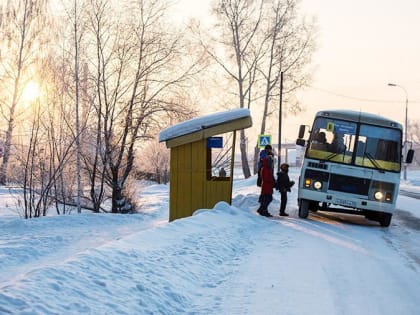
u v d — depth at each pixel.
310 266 9.41
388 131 16.09
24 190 19.25
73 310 5.50
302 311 6.69
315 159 16.17
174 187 17.22
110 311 5.79
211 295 7.44
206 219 13.46
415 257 10.83
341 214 19.77
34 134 19.66
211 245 10.37
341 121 16.23
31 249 11.93
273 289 7.76
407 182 49.81
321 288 7.88
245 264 9.51
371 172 15.88
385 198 15.81
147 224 17.86
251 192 25.44
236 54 41.38
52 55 22.25
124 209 21.72
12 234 15.02
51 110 19.95
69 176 21.22
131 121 21.02
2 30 33.38
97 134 20.97
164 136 17.12
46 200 19.61
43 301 5.44
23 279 5.98
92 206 22.11
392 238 13.66
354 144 16.06
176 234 10.81
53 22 33.72
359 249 11.45
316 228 14.62
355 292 7.72
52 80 20.42
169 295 6.95
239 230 13.16
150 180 41.19
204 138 17.00
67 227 16.50
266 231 13.77
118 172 21.73
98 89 20.89
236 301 7.12
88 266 6.98
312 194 16.12
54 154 19.62
